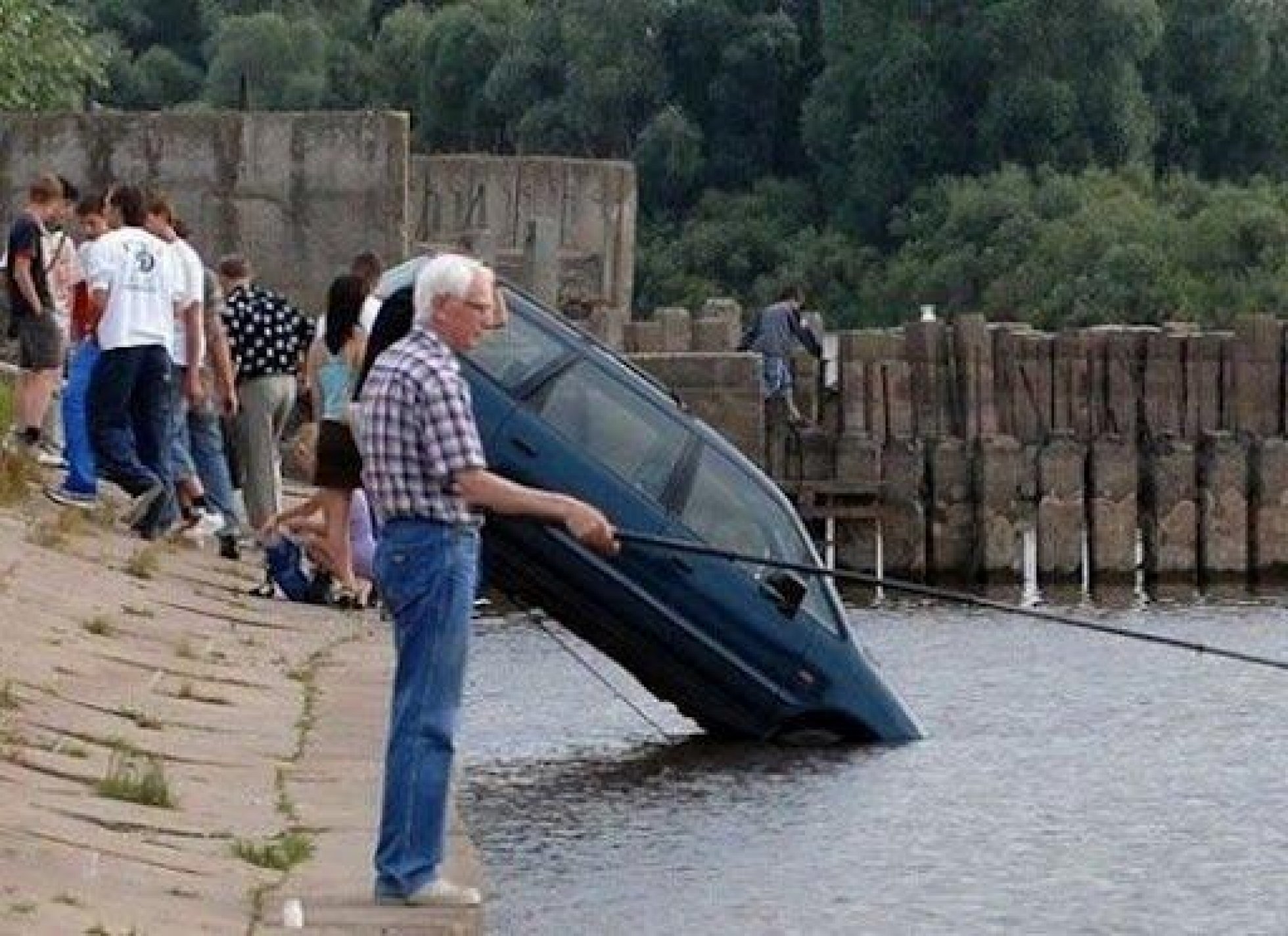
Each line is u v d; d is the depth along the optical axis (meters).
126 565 32.62
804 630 31.98
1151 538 54.31
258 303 35.78
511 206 67.00
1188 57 110.75
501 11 123.31
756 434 53.03
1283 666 26.20
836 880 25.06
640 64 116.75
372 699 27.22
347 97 128.50
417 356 19.30
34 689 25.72
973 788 29.41
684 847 26.33
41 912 18.67
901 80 109.19
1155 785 29.62
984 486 53.78
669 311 58.16
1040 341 54.44
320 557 32.62
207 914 19.38
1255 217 101.81
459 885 20.45
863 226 110.31
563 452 31.69
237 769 23.95
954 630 43.22
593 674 36.75
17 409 38.44
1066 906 24.27
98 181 48.28
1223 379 54.78
